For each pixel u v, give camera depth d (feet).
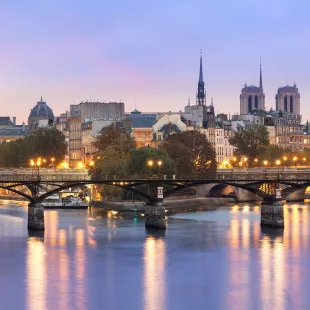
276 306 592.19
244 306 592.19
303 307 590.55
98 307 588.50
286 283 650.02
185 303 597.93
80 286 640.17
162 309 585.22
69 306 590.55
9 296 612.70
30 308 585.63
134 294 618.85
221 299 607.78
